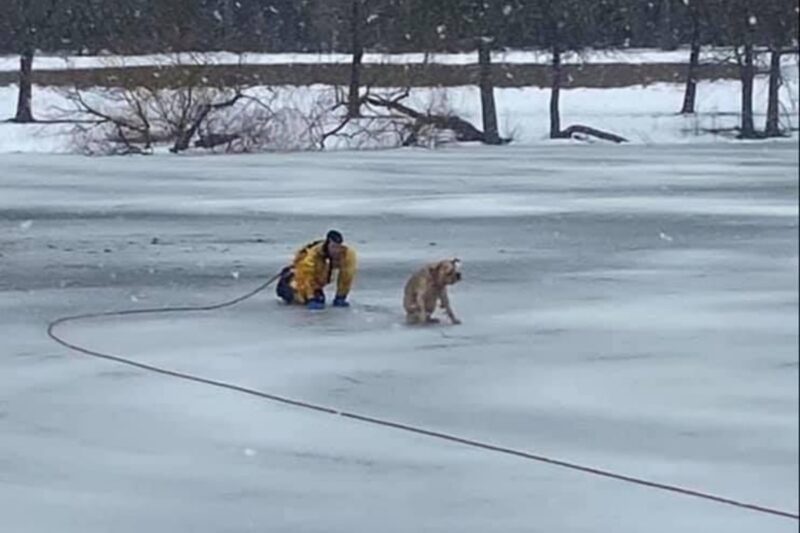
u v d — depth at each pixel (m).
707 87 44.34
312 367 15.13
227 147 52.62
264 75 54.97
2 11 58.09
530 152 50.28
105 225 30.67
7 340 17.23
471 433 11.62
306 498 9.80
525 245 25.73
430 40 57.19
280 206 34.03
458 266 17.84
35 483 10.27
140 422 12.48
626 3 57.22
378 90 55.88
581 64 59.44
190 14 55.84
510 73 60.09
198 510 9.53
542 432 11.19
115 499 9.87
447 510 9.34
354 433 11.90
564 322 16.83
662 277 19.89
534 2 58.16
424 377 14.16
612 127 54.09
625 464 8.79
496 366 14.30
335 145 53.94
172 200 35.62
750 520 4.76
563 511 8.87
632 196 33.09
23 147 53.66
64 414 12.83
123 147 52.47
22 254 25.92
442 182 39.59
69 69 57.44
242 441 11.64
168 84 52.50
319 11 57.53
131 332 17.75
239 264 24.41
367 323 17.95
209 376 14.78
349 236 28.05
